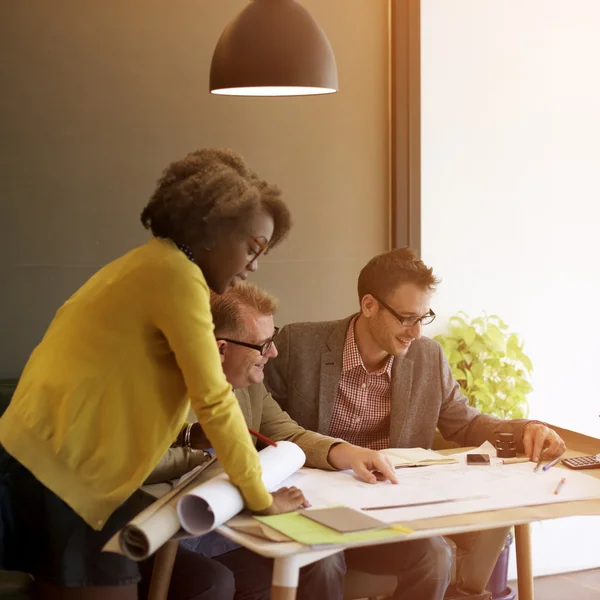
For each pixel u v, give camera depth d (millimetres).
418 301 2516
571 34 3637
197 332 1756
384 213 3488
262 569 2420
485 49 3521
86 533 1825
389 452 2404
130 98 3156
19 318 3074
